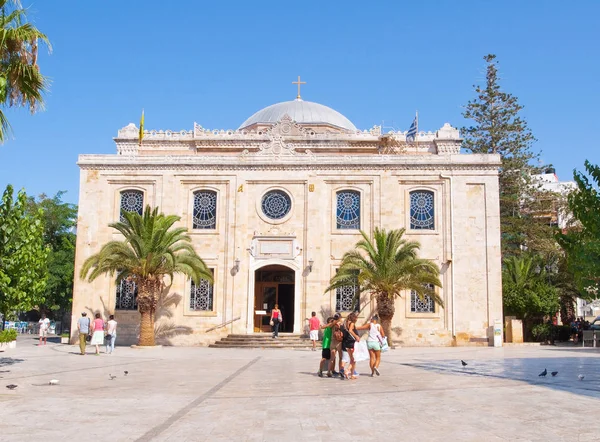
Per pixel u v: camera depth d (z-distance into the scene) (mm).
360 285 33875
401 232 34188
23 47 17250
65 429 10492
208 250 37906
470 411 12188
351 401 13586
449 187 37750
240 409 12578
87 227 38062
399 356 28000
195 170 38656
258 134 45312
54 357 26984
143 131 45344
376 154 42031
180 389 15883
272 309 39281
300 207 38156
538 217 56781
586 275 18688
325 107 54625
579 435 9945
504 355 28438
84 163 38594
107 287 37500
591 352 30688
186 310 37375
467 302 36750
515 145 57531
